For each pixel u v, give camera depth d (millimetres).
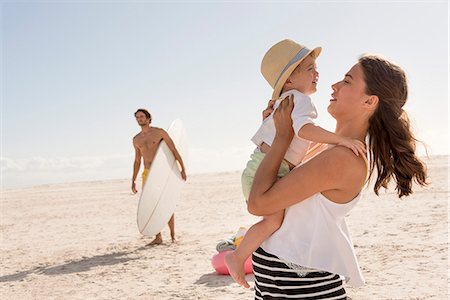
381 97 2094
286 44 2553
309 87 2514
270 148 2203
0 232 12734
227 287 5723
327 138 2096
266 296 2152
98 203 19422
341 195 2045
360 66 2139
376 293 5020
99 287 6324
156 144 9164
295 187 2031
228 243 6746
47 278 7062
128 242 9734
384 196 13070
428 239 7305
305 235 2068
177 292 5727
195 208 15156
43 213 16953
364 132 2174
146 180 8703
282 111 2189
